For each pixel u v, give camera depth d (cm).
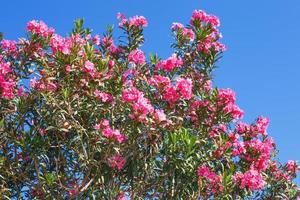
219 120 969
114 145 862
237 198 934
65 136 931
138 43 1035
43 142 897
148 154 899
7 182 939
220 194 909
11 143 912
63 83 902
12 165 911
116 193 912
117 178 928
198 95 992
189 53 1051
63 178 916
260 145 991
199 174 902
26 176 919
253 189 923
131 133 866
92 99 897
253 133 1058
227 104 966
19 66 920
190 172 904
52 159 952
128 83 975
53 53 891
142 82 981
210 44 1041
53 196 896
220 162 941
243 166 991
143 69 1016
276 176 1134
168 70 956
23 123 901
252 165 979
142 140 895
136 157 899
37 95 888
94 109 897
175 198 910
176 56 997
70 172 930
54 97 889
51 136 934
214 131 996
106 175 905
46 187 904
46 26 916
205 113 969
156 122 848
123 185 934
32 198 934
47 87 887
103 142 875
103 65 900
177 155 870
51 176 883
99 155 903
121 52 1050
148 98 920
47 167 956
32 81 898
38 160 909
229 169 941
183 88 896
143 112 838
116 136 856
